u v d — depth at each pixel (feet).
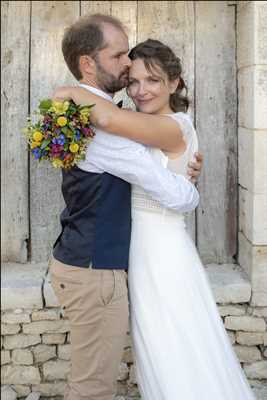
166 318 7.10
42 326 9.80
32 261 11.07
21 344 9.86
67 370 9.91
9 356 9.91
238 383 7.47
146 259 7.20
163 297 7.10
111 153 6.84
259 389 9.78
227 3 10.62
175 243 7.27
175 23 10.66
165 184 6.81
